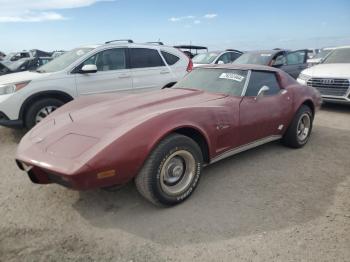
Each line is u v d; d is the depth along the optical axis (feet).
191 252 8.29
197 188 11.79
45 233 9.18
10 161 15.02
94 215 10.09
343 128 20.61
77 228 9.42
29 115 18.33
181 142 10.03
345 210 10.25
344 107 27.96
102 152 8.59
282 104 14.56
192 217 9.89
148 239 8.86
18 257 8.13
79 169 8.30
